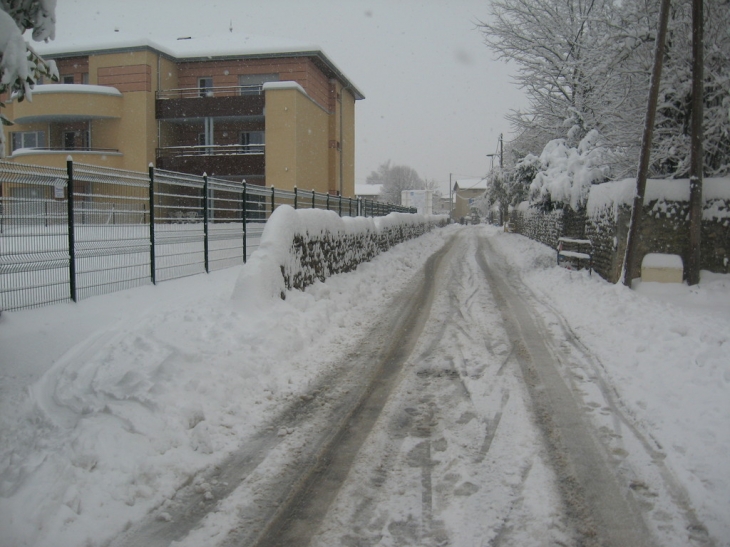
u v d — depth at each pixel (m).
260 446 4.92
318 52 31.22
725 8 13.68
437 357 7.70
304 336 8.13
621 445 4.89
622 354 7.67
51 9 5.48
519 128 26.22
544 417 5.53
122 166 29.12
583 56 17.44
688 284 12.31
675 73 14.42
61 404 5.36
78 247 8.19
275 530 3.68
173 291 9.83
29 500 3.77
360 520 3.78
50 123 29.55
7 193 6.84
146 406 5.21
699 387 6.14
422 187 115.06
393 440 5.03
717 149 14.49
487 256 22.97
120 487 4.06
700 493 4.06
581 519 3.76
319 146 33.53
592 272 15.30
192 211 11.97
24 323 6.84
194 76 32.41
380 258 18.19
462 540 3.53
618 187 13.41
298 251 10.46
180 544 3.52
